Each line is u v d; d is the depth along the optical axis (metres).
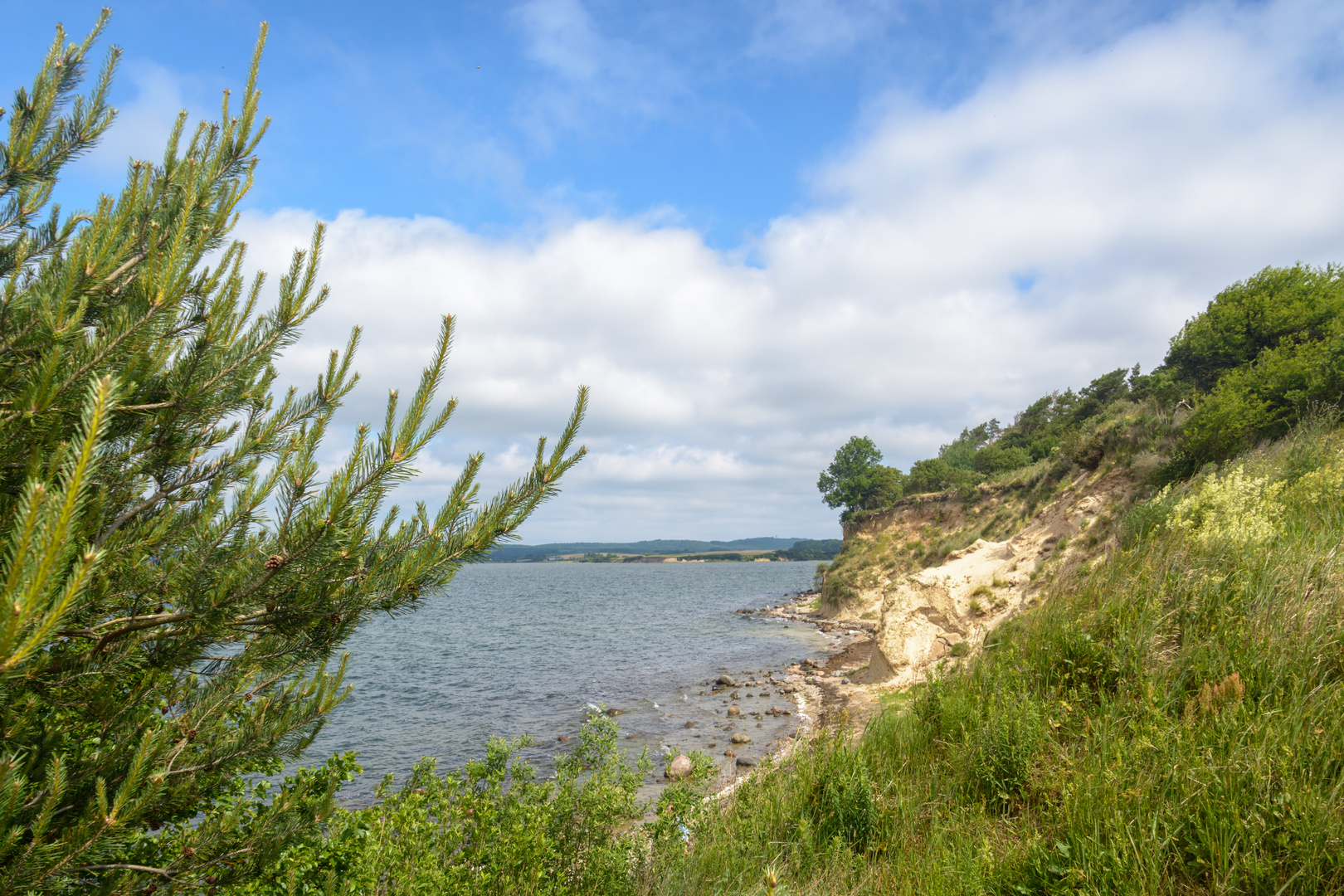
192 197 3.03
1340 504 8.38
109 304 3.10
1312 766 4.04
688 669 25.25
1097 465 22.39
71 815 2.69
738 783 7.64
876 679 17.88
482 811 4.91
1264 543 7.44
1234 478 9.70
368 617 3.42
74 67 3.54
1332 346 17.72
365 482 3.14
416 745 15.83
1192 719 4.99
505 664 28.45
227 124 3.80
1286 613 5.92
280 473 3.27
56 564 1.86
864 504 82.69
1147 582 7.60
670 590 87.81
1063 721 5.84
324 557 2.94
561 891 4.56
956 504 42.38
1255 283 25.03
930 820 5.35
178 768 2.97
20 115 3.37
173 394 3.13
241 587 2.91
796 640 32.72
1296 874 3.33
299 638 3.41
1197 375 25.97
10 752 2.54
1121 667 6.27
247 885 3.56
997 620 15.59
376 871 3.91
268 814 3.24
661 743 14.72
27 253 3.18
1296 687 4.87
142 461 3.22
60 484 2.25
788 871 5.02
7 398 2.69
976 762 5.79
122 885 2.78
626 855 5.07
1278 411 17.23
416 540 3.43
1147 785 4.41
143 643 3.04
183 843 3.20
